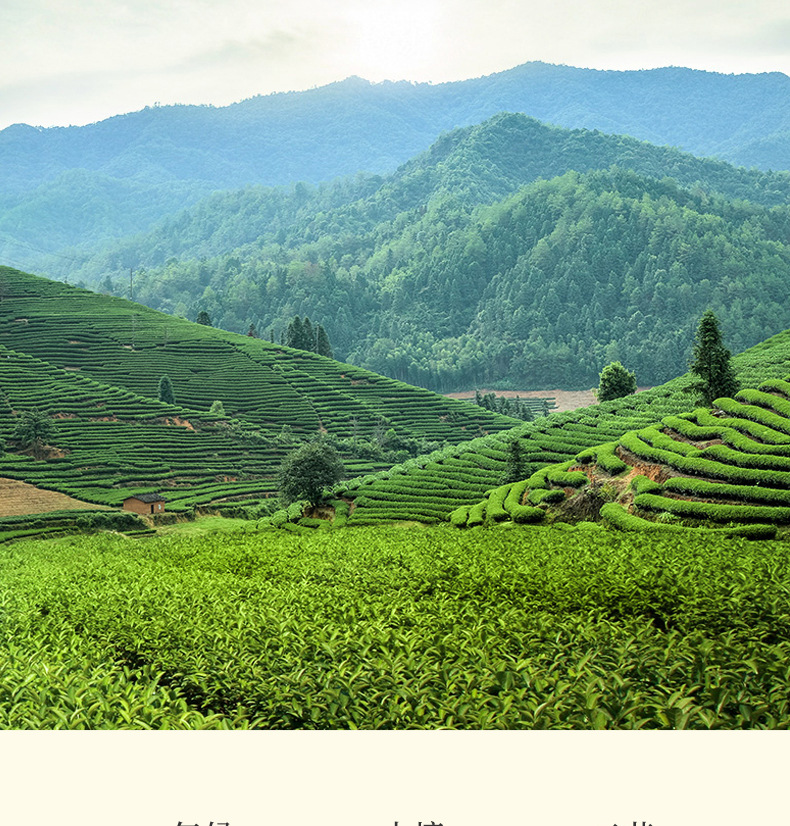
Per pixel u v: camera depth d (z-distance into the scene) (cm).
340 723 1461
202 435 12900
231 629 2011
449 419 16038
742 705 1365
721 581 2498
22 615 2564
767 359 8388
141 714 1505
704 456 4931
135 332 17775
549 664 1636
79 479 10406
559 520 5284
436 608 2289
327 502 7894
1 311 17900
